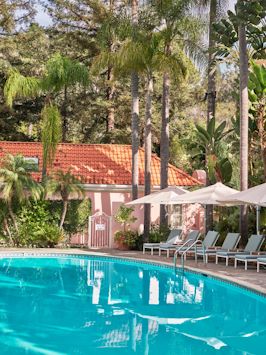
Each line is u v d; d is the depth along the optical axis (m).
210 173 23.75
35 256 21.67
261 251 19.69
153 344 7.91
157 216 28.80
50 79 25.80
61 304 11.38
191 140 26.41
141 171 29.41
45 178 25.28
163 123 25.88
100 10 38.41
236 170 27.02
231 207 25.47
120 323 9.48
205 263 18.19
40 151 30.28
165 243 22.45
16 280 15.20
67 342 7.99
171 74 25.03
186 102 40.59
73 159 29.64
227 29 22.95
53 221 26.34
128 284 14.75
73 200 26.95
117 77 27.11
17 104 39.50
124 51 25.25
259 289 12.39
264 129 22.34
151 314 10.39
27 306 11.06
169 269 18.12
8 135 40.06
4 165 24.31
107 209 27.86
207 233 21.56
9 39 37.81
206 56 25.33
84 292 13.19
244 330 9.01
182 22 25.22
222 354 7.34
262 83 22.17
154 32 25.61
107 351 7.46
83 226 27.02
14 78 26.25
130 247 24.86
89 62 40.47
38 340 8.09
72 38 39.69
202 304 11.62
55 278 15.80
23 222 25.69
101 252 22.94
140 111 38.06
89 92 39.38
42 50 39.03
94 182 27.72
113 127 39.28
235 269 17.00
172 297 12.56
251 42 22.05
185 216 29.02
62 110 39.78
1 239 25.09
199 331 8.88
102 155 30.31
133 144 25.78
